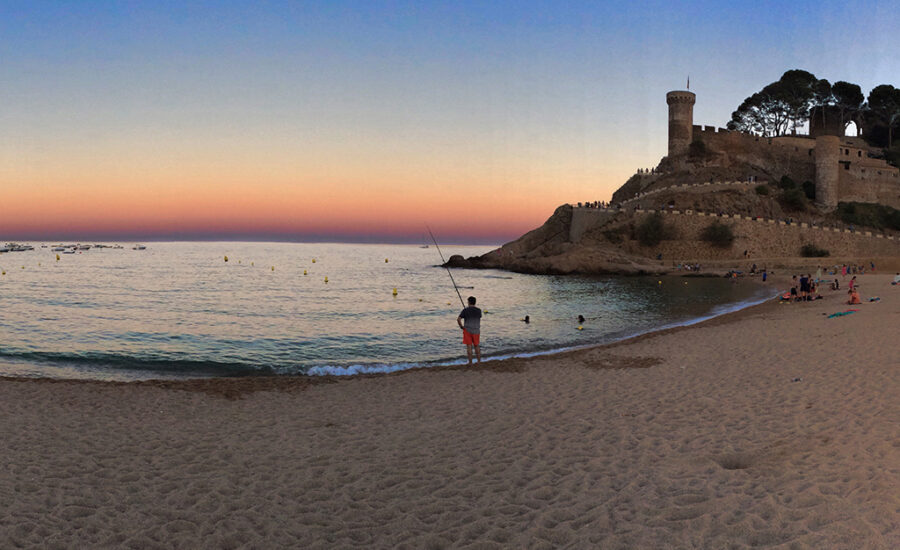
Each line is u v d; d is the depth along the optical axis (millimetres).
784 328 22531
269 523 6656
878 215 94375
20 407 12453
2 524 6414
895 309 25609
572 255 85812
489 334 29938
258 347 27938
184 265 141250
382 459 8992
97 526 6504
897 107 112375
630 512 6453
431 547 5969
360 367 21109
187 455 9242
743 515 6074
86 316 41500
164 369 21156
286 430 10820
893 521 5590
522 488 7484
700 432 9578
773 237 84062
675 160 109812
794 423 9680
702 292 55219
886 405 10312
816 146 96750
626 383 14188
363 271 115625
